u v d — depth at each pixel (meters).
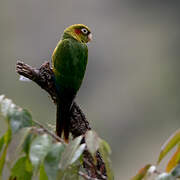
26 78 5.78
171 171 3.22
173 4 21.56
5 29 19.23
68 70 6.50
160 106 17.02
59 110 5.94
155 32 20.95
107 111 16.84
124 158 14.95
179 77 18.27
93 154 3.14
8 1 19.47
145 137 15.83
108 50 19.41
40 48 19.08
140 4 20.89
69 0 19.94
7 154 3.10
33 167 3.16
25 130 3.12
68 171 3.51
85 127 5.72
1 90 16.61
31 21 19.59
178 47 20.39
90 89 17.77
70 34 7.14
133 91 17.66
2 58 18.41
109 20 20.36
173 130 16.17
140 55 19.59
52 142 3.25
